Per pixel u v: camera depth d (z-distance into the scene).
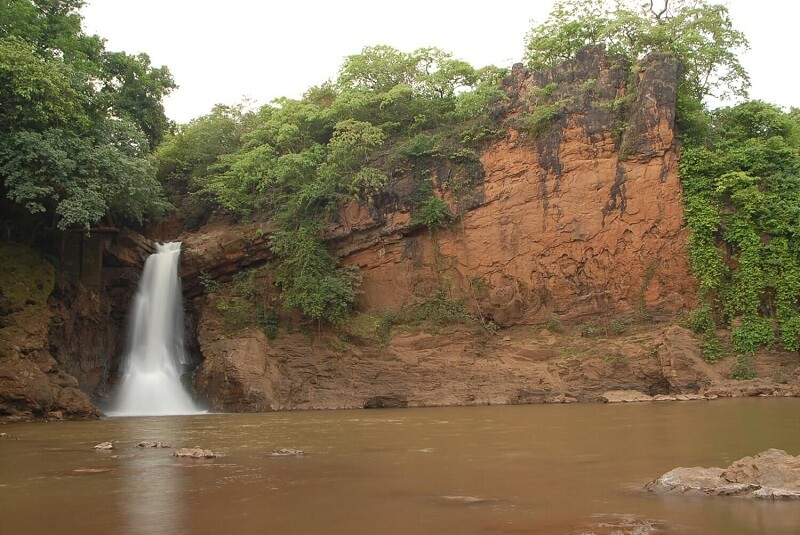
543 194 34.25
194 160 44.25
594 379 29.56
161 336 34.50
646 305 32.41
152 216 39.66
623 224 33.12
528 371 30.48
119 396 33.38
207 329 33.81
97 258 34.16
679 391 28.12
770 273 30.80
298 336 33.19
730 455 11.98
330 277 33.06
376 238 35.25
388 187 35.69
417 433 17.48
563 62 36.91
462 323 33.09
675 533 7.06
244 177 38.28
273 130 39.81
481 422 20.02
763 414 19.11
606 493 9.14
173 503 9.06
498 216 34.62
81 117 28.91
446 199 35.47
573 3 39.81
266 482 10.54
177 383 33.53
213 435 18.23
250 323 33.75
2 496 9.70
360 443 15.60
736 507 8.15
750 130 36.03
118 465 12.61
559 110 34.38
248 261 36.03
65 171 27.88
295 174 37.28
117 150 30.89
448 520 7.86
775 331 30.06
